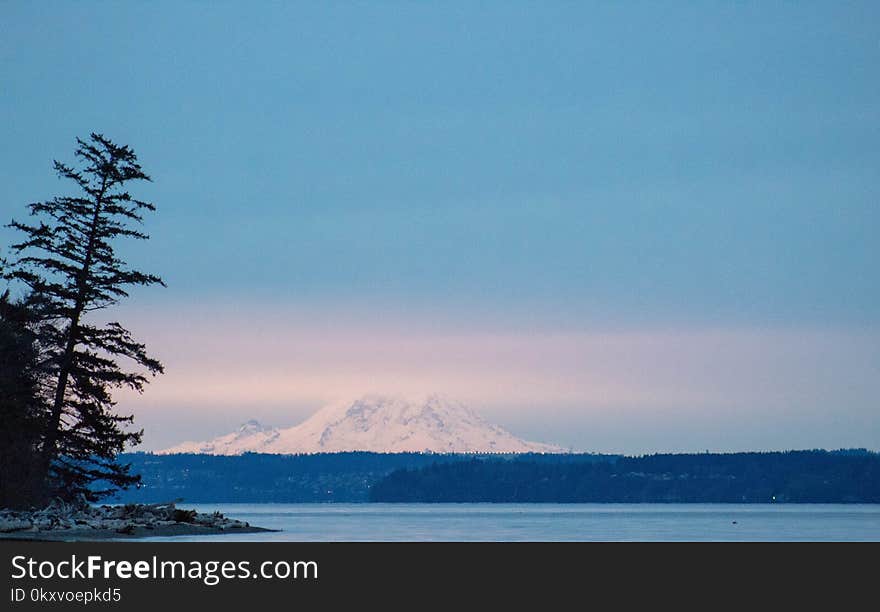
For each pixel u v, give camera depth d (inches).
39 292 4869.6
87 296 4869.6
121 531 4242.1
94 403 4928.6
